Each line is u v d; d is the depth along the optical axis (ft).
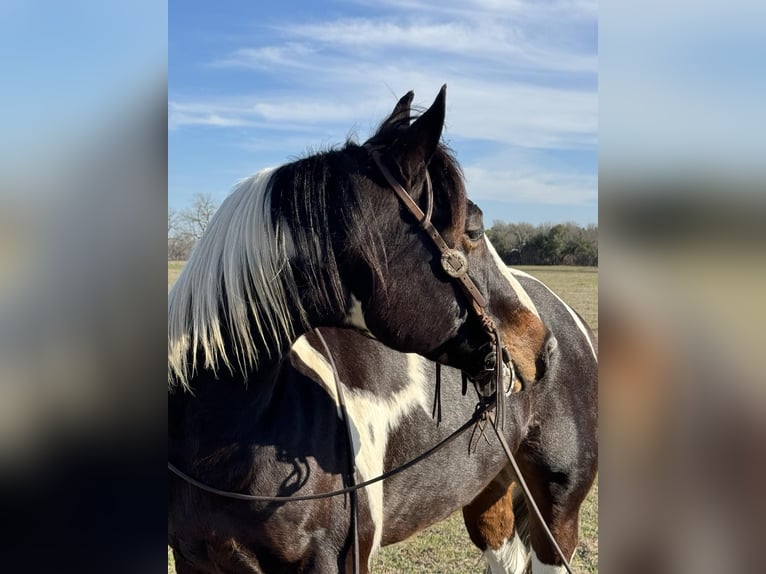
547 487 9.43
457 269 5.72
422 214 5.65
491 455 8.39
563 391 9.34
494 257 6.34
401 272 5.67
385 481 7.18
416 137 5.52
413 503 7.55
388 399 7.15
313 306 5.62
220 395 5.69
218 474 5.67
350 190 5.59
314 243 5.47
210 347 5.50
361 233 5.50
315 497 5.82
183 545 6.02
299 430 6.05
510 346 6.28
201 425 5.66
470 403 8.04
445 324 5.86
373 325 5.81
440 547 13.33
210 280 5.49
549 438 9.23
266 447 5.80
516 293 6.37
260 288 5.45
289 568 6.09
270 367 5.75
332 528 6.17
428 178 5.71
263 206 5.57
